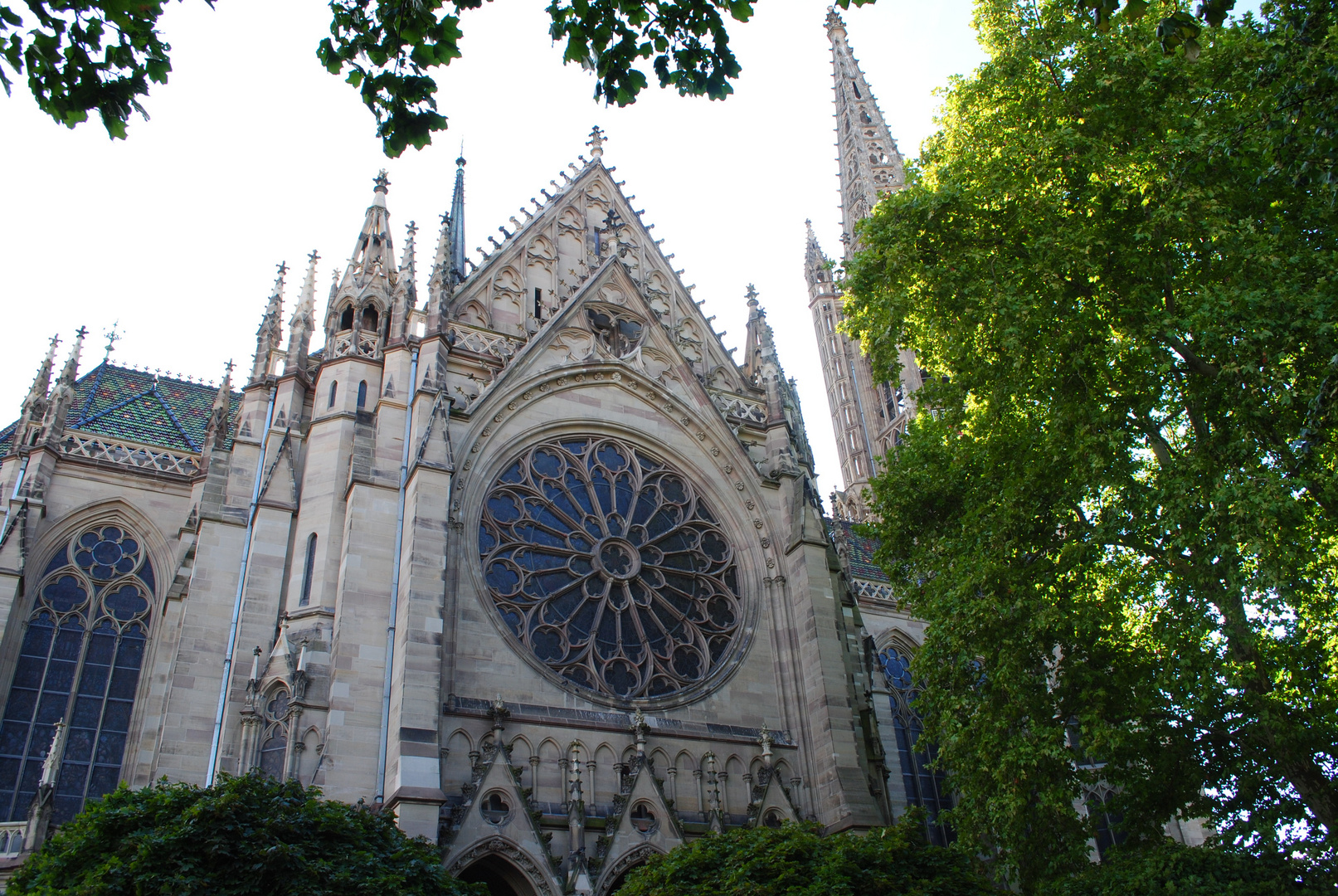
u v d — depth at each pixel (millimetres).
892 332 33875
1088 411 27188
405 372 38250
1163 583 27094
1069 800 27234
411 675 30984
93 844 20812
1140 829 28391
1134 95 29734
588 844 31844
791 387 56031
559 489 39500
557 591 36938
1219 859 25797
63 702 40031
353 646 31828
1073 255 28047
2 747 38188
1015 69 31797
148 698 40062
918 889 23953
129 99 14094
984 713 28547
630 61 15617
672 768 34969
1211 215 26141
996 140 31781
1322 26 21453
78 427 47844
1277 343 23578
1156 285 28531
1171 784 27469
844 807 35219
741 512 42812
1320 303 22703
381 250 42688
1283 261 24281
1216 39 27969
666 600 39125
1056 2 31469
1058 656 36156
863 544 67438
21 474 42531
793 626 40594
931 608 32062
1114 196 28750
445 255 41906
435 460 35469
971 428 33094
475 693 33250
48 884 20312
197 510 43688
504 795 30703
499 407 39281
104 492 44312
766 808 34938
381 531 34344
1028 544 29203
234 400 56344
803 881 23844
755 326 50281
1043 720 28094
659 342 45312
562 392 41531
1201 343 24734
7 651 39406
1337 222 23766
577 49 15594
